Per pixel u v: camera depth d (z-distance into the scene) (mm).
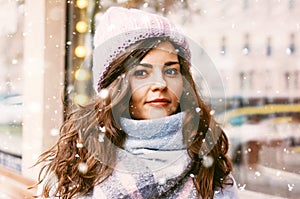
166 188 484
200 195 508
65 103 673
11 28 1616
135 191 475
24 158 1435
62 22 1444
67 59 1436
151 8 1202
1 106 1624
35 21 1449
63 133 594
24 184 1379
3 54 1640
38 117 1399
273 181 1083
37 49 1434
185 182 504
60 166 559
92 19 1432
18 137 1549
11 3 1614
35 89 1428
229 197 560
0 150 1635
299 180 1080
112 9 510
